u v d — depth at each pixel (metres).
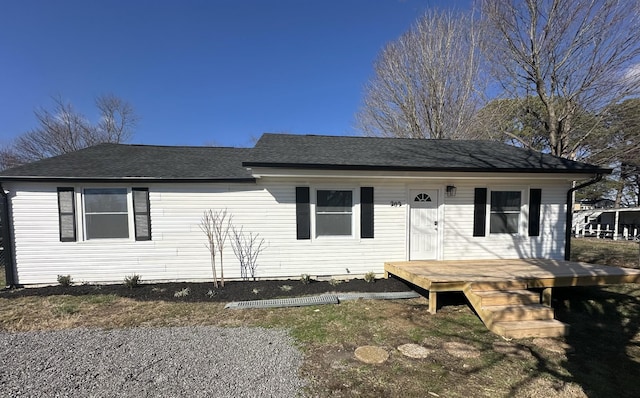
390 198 7.67
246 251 7.41
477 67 16.80
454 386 3.18
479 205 7.90
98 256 7.05
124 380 3.25
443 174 7.09
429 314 5.39
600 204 32.97
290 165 6.48
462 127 17.61
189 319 5.17
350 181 7.52
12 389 3.08
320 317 5.24
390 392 3.06
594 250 12.89
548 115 15.01
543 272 6.16
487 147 9.74
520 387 3.17
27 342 4.25
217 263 7.38
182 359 3.74
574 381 3.30
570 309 5.77
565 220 8.17
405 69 18.59
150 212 7.15
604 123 14.35
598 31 12.45
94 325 4.90
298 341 4.28
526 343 4.25
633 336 4.54
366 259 7.65
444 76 17.58
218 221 7.32
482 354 3.91
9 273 6.77
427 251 7.85
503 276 5.80
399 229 7.71
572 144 15.23
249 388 3.11
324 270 7.57
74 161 7.78
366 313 5.43
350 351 3.97
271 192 7.38
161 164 7.93
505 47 14.71
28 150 22.47
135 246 7.14
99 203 7.03
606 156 14.87
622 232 19.03
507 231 8.08
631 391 3.12
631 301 6.19
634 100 13.52
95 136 24.72
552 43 13.50
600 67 12.74
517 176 7.30
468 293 5.34
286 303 5.89
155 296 6.35
